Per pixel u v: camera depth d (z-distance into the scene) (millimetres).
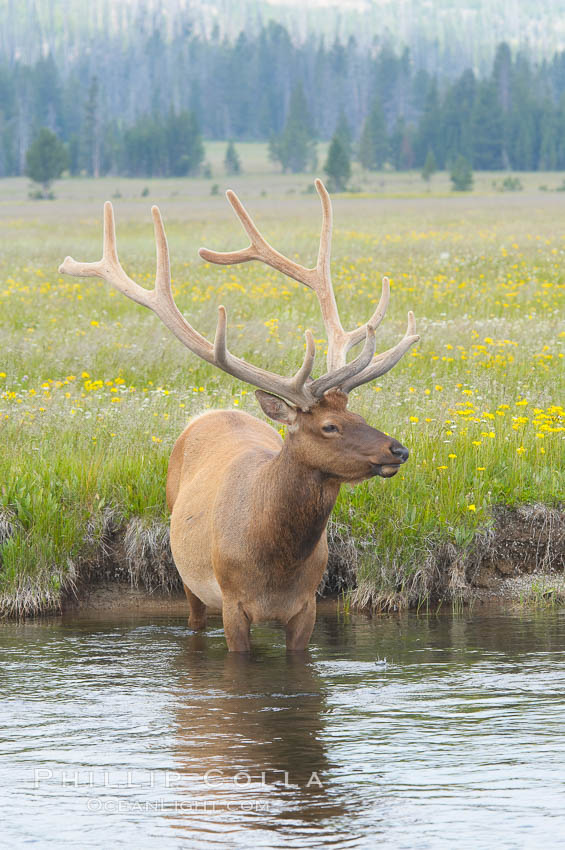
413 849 12102
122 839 12414
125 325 47406
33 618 23641
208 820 12859
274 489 18625
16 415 30266
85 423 29500
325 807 13133
